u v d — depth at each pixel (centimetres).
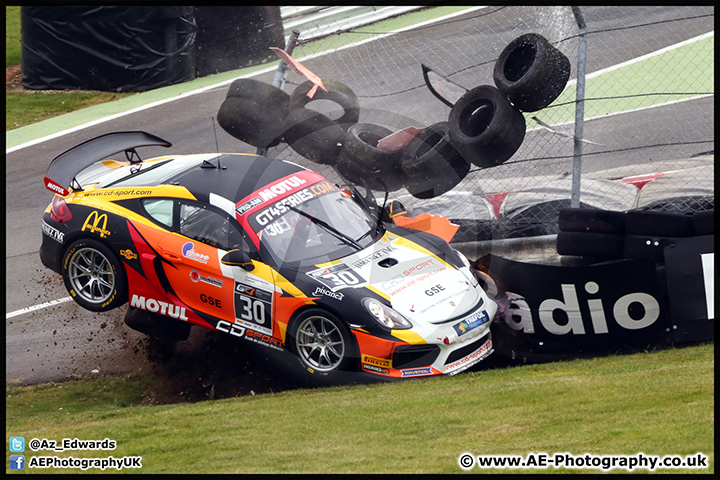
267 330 2155
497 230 2636
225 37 4934
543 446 1427
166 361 2378
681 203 2517
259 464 1445
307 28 5034
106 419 1941
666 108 3794
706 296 2164
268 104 2888
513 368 2147
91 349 2498
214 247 2219
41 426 1908
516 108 2505
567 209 2372
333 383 2095
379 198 2820
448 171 2591
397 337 2028
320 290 2083
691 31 4531
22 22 4875
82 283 2431
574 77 4212
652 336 2195
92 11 4741
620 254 2298
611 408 1622
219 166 2425
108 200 2402
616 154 3397
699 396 1638
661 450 1350
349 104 3012
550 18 4134
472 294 2234
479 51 4228
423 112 3806
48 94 4891
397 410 1752
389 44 4625
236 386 2214
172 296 2273
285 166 2488
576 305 2227
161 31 4784
